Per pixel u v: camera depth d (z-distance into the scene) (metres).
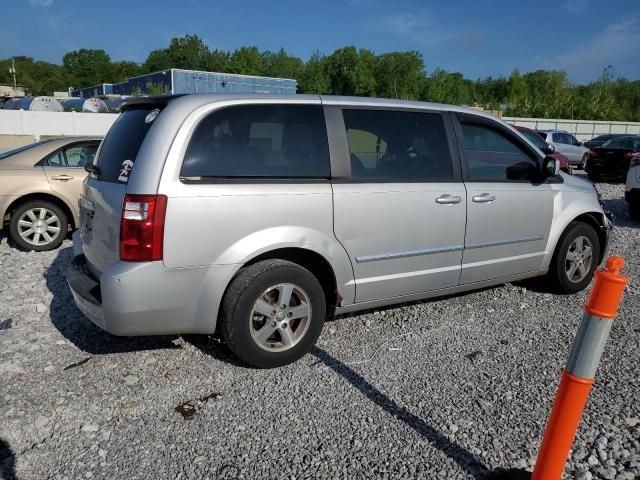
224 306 3.56
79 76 113.88
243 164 3.56
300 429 3.08
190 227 3.35
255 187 3.54
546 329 4.54
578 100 51.25
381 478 2.68
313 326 3.83
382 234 4.04
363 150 4.04
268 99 3.74
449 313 4.85
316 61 79.88
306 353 3.98
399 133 4.23
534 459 2.84
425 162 4.33
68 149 7.29
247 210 3.50
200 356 3.94
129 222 3.27
